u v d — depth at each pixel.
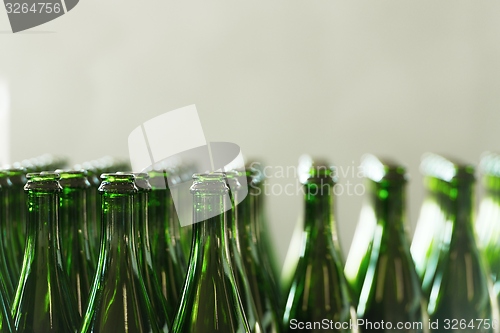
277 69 1.26
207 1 1.24
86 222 1.01
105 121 1.25
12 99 1.25
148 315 0.94
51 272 0.95
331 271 1.12
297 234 1.21
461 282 1.19
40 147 1.25
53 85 1.25
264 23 1.26
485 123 1.31
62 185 0.99
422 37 1.29
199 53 1.25
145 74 1.25
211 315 0.94
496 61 1.30
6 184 1.01
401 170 1.17
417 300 1.17
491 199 1.28
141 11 1.24
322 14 1.28
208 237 0.94
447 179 1.20
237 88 1.25
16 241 1.02
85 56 1.24
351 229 1.23
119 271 0.92
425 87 1.30
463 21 1.30
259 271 1.12
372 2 1.29
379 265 1.17
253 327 1.04
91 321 0.93
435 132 1.30
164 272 1.02
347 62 1.29
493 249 1.27
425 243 1.27
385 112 1.30
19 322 0.95
